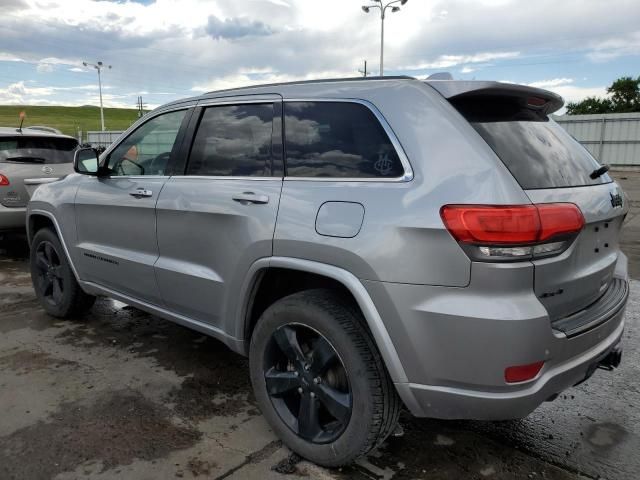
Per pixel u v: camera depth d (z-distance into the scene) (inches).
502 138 88.8
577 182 95.2
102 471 99.3
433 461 104.0
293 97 108.7
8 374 139.9
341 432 96.0
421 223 82.9
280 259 100.3
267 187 106.3
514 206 79.1
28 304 200.4
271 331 105.0
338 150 98.9
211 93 127.3
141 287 139.2
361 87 100.0
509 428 116.4
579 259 91.5
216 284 115.9
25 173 271.3
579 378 91.5
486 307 79.2
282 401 108.2
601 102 2185.0
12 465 100.8
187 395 129.4
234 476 98.6
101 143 1391.5
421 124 89.7
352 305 96.5
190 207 119.6
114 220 145.0
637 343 162.9
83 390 131.2
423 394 87.0
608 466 102.7
